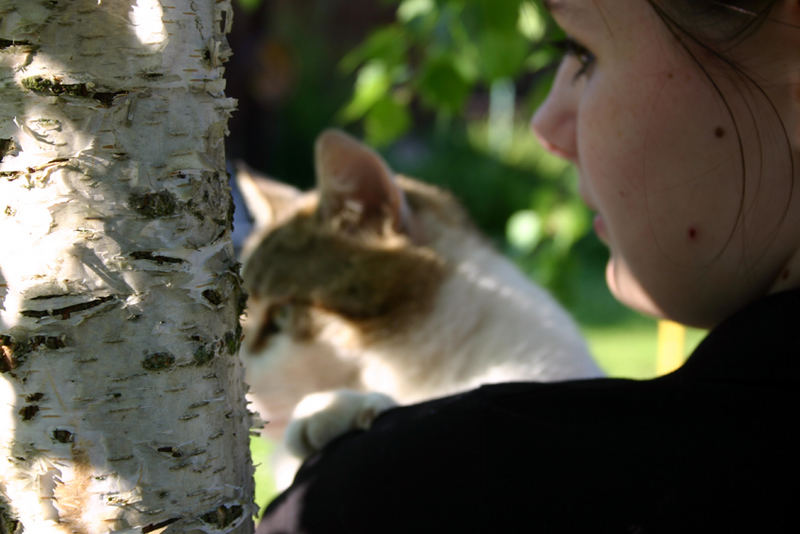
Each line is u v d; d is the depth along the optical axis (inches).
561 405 46.1
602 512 41.6
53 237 42.0
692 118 49.1
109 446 43.3
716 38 47.5
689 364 46.2
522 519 42.9
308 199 120.6
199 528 45.0
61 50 41.6
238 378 48.5
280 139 449.1
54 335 42.4
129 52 42.3
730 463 40.5
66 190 41.9
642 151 50.9
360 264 105.8
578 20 52.4
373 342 104.0
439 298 102.7
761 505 39.5
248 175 130.6
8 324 42.6
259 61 382.6
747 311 44.7
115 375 43.0
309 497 51.6
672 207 51.0
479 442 45.9
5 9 41.6
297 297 108.0
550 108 68.7
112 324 42.7
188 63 43.7
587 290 320.5
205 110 44.6
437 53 133.8
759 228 48.5
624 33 50.4
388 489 46.7
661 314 56.5
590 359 102.7
